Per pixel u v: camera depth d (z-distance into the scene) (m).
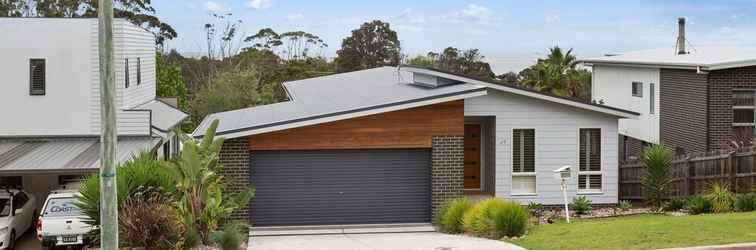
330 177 21.88
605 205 23.95
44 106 27.70
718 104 27.20
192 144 17.58
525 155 23.72
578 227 18.08
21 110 27.59
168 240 16.34
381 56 72.88
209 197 17.70
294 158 21.73
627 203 23.41
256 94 51.00
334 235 20.28
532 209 22.80
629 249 14.39
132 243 16.03
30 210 23.03
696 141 27.83
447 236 19.28
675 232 15.62
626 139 35.44
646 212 22.48
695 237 14.98
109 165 11.20
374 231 20.92
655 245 14.52
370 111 21.39
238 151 21.41
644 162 24.11
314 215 21.88
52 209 19.98
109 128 11.14
